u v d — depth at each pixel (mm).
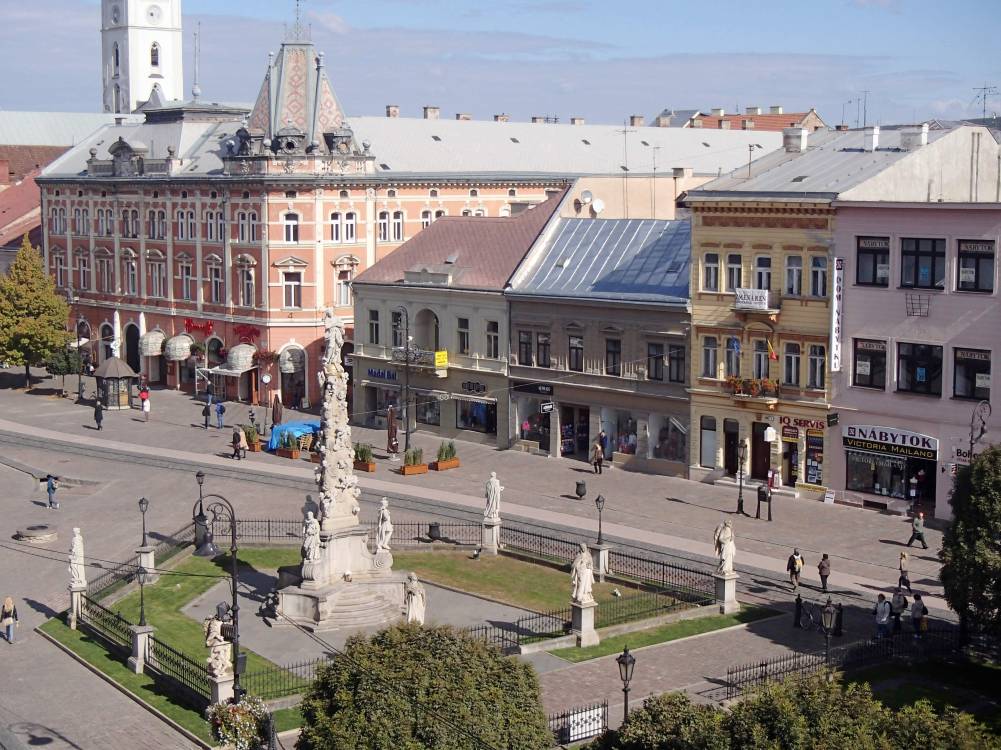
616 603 55156
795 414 72188
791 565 57250
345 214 106625
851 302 69250
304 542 54312
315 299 105688
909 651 49188
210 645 44719
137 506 74500
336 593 53812
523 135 127250
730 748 31672
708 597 55125
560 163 125000
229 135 117250
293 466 84438
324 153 105562
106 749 43000
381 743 33625
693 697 44531
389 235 109875
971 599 46531
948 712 32375
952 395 65938
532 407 86875
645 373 79250
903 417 67688
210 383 106562
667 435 79375
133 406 107250
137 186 118812
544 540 64812
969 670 47656
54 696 47719
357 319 96750
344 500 54812
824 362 70938
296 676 47250
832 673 35812
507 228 92188
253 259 105875
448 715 34125
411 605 50281
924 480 67625
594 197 93688
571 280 84062
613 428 82438
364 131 116438
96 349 126688
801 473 72438
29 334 113312
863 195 69250
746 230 73188
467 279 89562
